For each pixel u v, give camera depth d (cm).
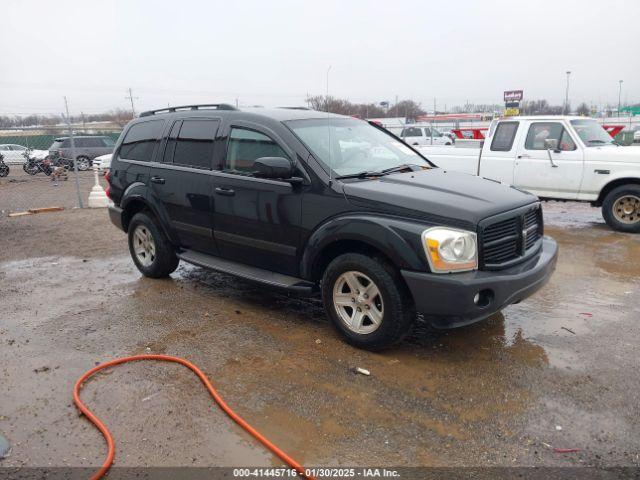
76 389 352
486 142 975
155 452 291
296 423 316
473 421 315
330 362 393
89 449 295
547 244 461
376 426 312
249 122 479
